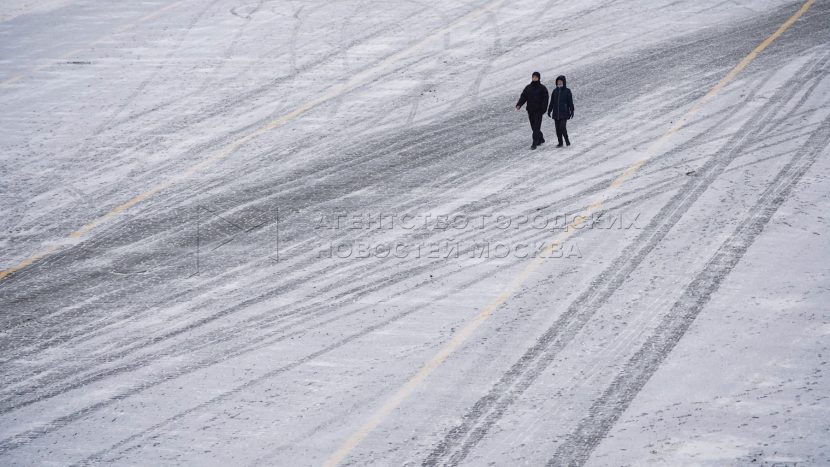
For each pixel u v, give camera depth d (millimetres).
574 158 44938
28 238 41094
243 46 71625
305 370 27875
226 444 24141
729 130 45938
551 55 64188
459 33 71312
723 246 33719
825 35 61312
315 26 75812
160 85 63875
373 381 26859
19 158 51969
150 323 32000
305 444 23875
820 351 25844
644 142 45812
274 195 44125
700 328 28094
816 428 21844
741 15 69000
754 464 20672
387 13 78250
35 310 33688
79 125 56969
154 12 83062
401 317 30875
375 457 23000
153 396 27016
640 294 30781
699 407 23672
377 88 60500
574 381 25844
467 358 27719
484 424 24094
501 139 49406
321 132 53281
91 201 45188
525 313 30328
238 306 32875
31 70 68312
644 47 63562
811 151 41844
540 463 22047
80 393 27516
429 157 47625
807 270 31172
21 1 89812
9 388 28047
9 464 23891
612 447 22391
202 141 53062
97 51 72250
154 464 23469
